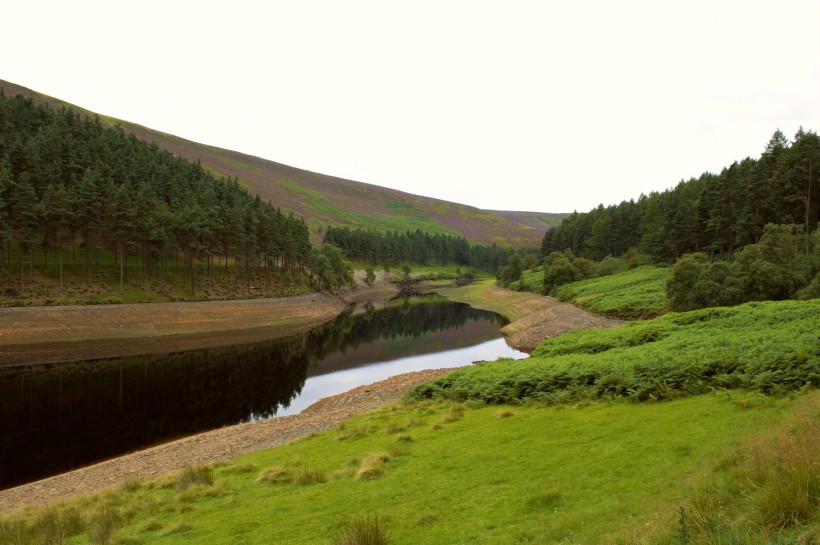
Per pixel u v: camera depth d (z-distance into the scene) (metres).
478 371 30.78
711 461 10.56
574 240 177.50
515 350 66.62
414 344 73.25
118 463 26.19
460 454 16.08
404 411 26.08
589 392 21.88
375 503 12.57
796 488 6.89
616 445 13.96
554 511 10.20
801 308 31.70
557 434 16.53
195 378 50.28
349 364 59.34
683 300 60.88
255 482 16.33
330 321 102.12
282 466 18.12
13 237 76.19
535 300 116.75
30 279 74.06
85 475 24.48
